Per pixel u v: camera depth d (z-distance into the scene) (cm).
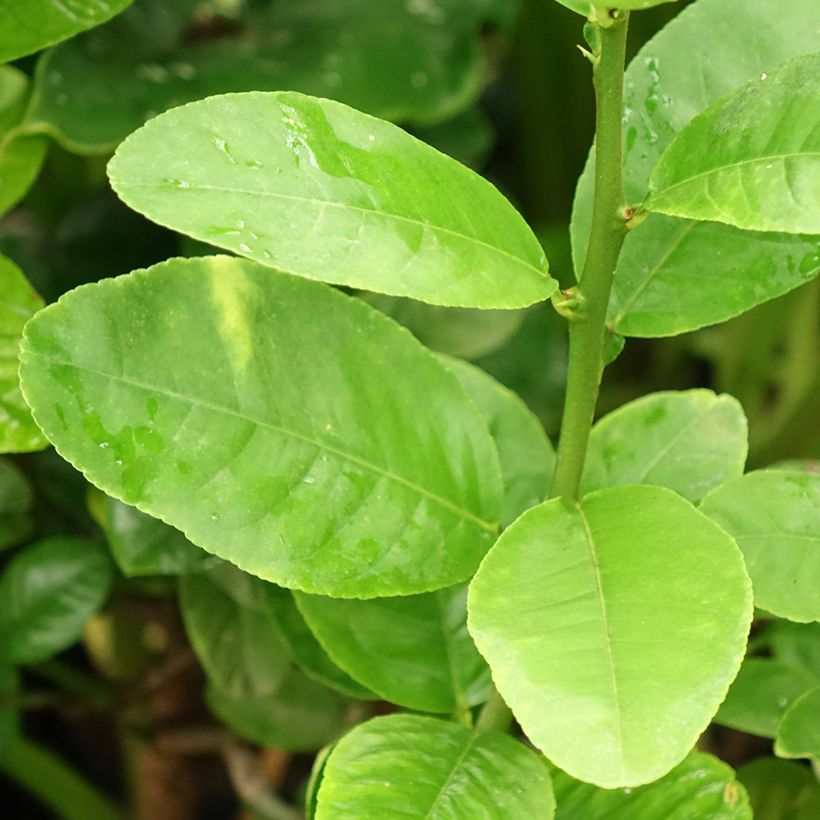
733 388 115
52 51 78
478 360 103
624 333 67
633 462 71
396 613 70
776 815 73
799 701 68
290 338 66
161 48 85
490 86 138
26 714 107
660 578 62
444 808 64
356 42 87
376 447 66
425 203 62
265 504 65
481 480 67
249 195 61
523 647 61
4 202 78
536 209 127
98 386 63
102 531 81
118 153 61
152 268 64
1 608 78
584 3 63
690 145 63
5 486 78
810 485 67
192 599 77
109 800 105
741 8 67
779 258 66
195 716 88
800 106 62
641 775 59
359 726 66
